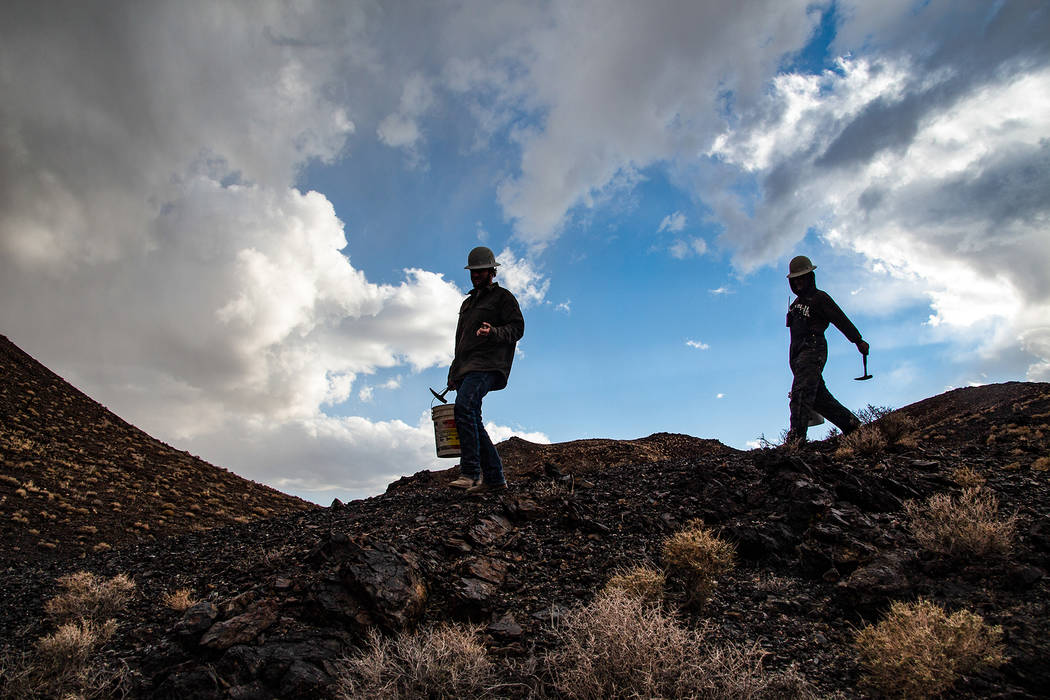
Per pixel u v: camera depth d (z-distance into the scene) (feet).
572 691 8.73
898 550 12.87
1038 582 10.84
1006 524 12.59
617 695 8.46
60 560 22.09
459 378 20.29
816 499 15.52
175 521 71.41
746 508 16.78
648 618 9.69
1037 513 13.79
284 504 108.06
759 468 19.66
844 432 25.13
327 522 20.57
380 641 10.82
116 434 117.29
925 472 17.71
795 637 10.55
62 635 11.46
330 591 12.10
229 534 21.56
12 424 97.04
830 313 24.62
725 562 12.41
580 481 22.13
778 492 17.03
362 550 13.17
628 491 19.79
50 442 95.20
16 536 52.08
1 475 69.67
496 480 20.22
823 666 9.58
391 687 8.98
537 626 11.30
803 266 25.86
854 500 15.72
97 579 16.30
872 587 11.18
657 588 11.67
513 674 9.73
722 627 10.91
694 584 11.77
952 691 8.51
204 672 10.18
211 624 12.05
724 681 8.39
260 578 14.75
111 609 14.35
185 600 13.89
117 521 64.85
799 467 17.75
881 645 8.91
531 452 60.18
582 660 8.96
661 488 19.71
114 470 90.48
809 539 14.05
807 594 12.16
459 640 9.95
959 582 11.43
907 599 10.91
